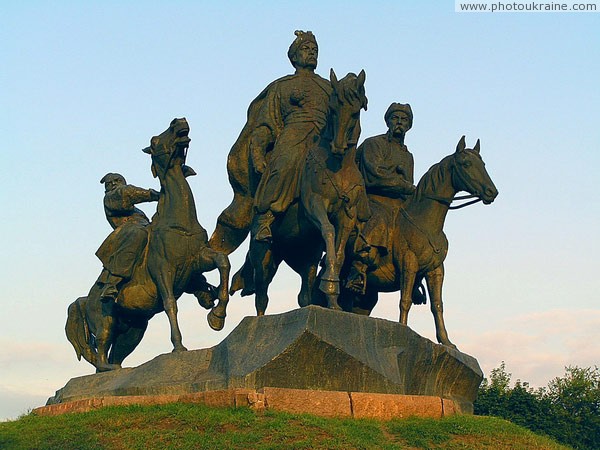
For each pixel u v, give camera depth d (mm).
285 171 19438
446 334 20297
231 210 21328
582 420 27594
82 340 22422
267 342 17859
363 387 17766
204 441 15602
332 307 18203
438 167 20609
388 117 21516
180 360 18859
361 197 19062
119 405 17875
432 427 17094
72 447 15820
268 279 20703
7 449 16016
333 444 15641
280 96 20453
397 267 20422
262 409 16844
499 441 17062
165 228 20297
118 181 22391
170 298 20016
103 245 21016
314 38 21062
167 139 20328
